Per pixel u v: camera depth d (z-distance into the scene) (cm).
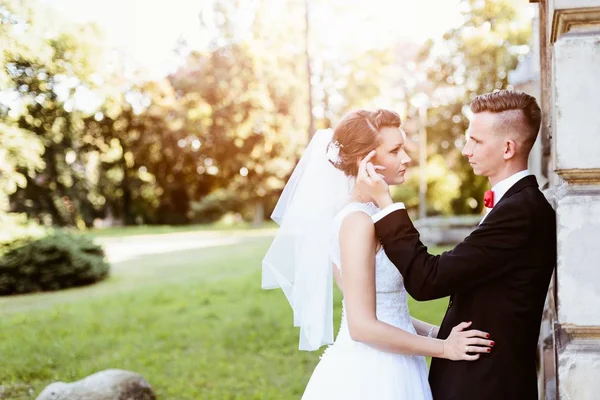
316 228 237
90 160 3281
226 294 1095
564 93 174
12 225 1336
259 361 666
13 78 1084
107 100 1515
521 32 1814
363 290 199
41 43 1080
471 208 3200
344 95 2512
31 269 1274
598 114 172
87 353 716
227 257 1730
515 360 195
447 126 2559
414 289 193
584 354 178
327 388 216
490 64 1909
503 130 200
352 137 213
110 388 465
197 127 3344
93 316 940
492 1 1825
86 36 1243
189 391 558
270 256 246
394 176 214
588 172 174
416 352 198
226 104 3269
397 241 196
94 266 1364
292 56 2452
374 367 211
